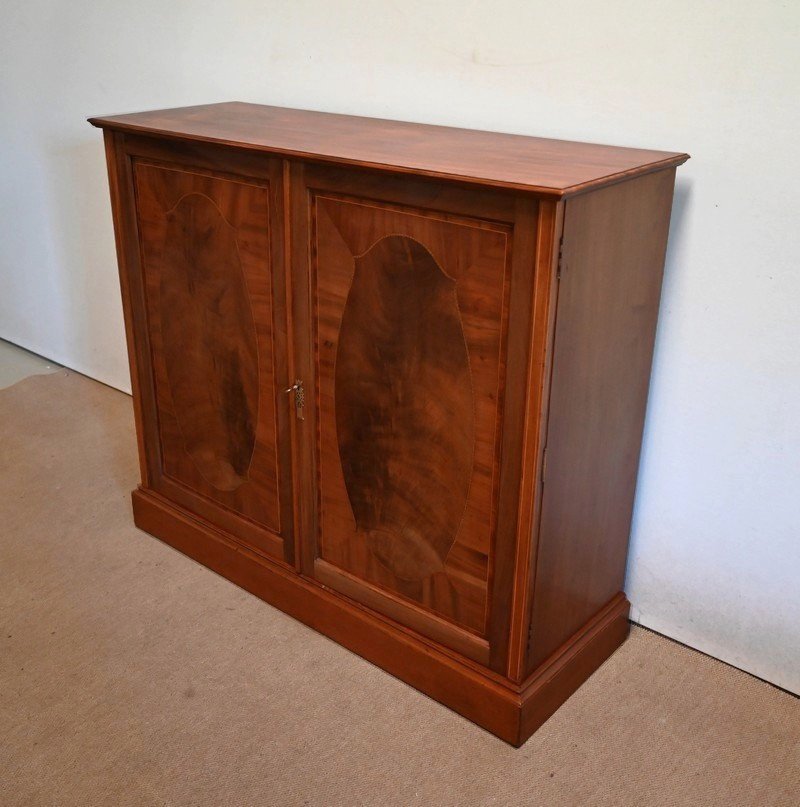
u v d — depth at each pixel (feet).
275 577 6.56
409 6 6.31
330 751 5.45
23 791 5.17
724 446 5.76
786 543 5.68
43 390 10.04
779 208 5.13
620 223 4.85
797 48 4.83
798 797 5.17
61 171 9.50
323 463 5.97
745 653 6.09
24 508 7.84
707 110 5.22
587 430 5.25
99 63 8.66
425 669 5.79
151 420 7.18
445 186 4.64
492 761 5.39
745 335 5.47
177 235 6.26
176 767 5.34
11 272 10.76
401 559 5.76
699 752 5.46
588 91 5.64
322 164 5.14
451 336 4.96
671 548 6.21
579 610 5.89
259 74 7.46
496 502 5.14
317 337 5.65
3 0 9.23
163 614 6.60
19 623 6.47
